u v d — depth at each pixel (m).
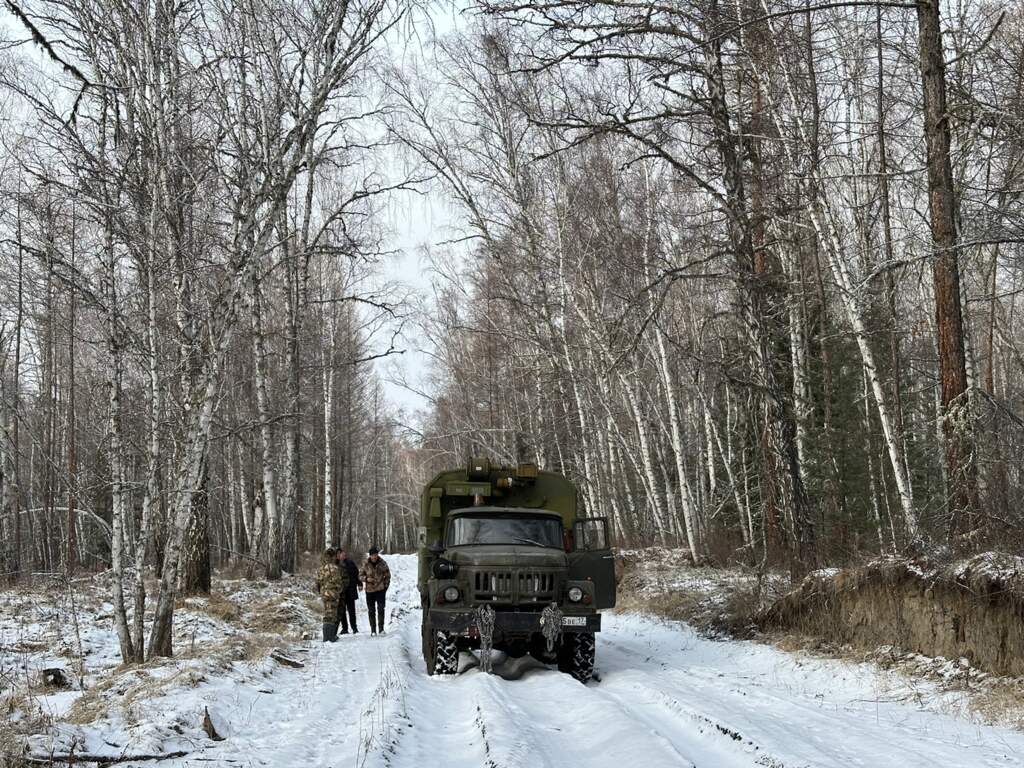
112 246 12.35
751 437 29.31
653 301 19.91
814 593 13.92
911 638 11.54
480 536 14.14
